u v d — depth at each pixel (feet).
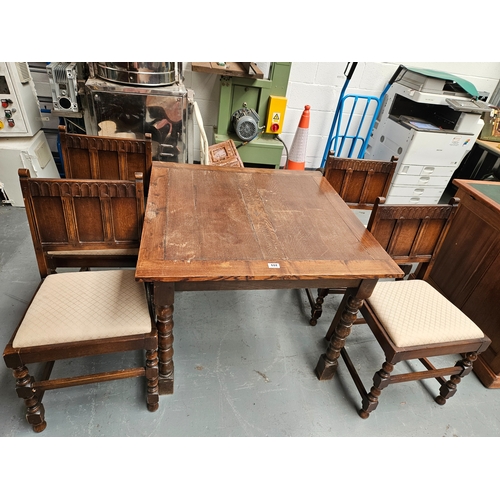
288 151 11.08
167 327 4.15
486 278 5.73
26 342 3.62
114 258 5.08
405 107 10.03
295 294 6.97
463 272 6.23
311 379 5.39
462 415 5.22
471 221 6.09
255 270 3.74
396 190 9.86
